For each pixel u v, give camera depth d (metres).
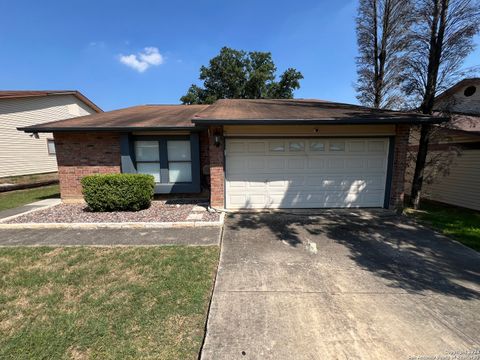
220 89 31.59
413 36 7.36
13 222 5.80
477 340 2.36
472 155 7.79
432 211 7.43
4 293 3.08
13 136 13.05
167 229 5.45
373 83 10.96
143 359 2.13
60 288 3.19
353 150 6.75
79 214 6.58
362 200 6.96
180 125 7.25
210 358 2.13
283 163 6.78
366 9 10.52
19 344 2.28
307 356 2.16
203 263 3.85
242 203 6.91
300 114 6.49
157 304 2.85
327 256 4.16
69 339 2.34
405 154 6.60
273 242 4.76
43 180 14.45
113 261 3.91
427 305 2.88
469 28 6.58
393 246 4.61
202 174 8.20
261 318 2.63
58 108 15.63
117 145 7.94
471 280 3.45
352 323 2.57
